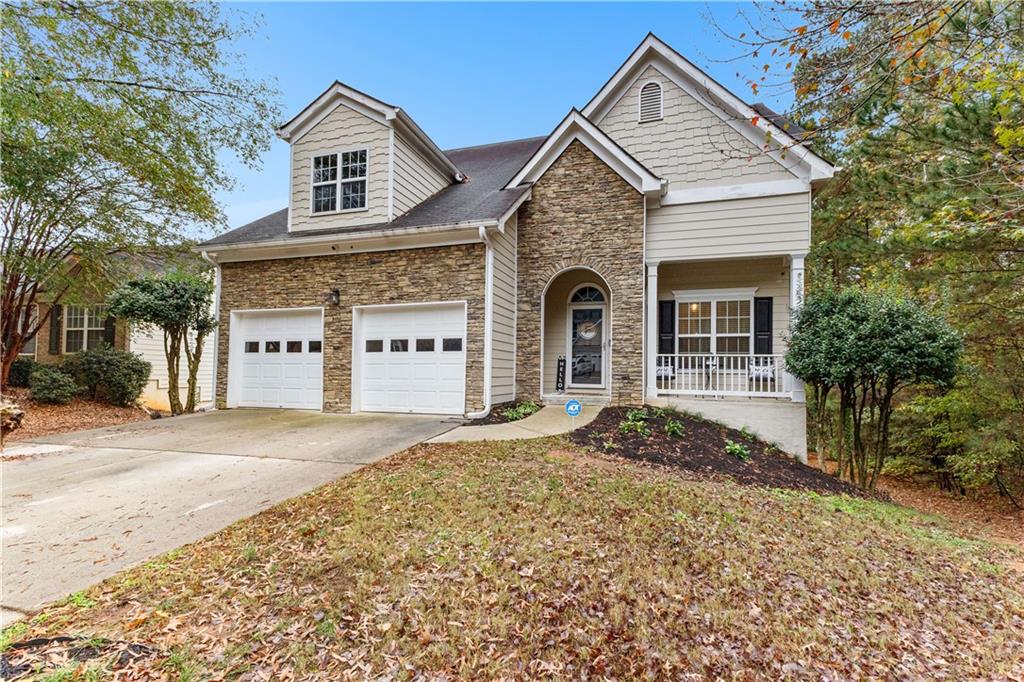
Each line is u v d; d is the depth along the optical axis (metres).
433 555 3.81
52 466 6.56
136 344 15.24
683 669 2.83
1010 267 7.49
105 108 9.10
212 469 6.35
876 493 8.16
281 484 5.68
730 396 10.09
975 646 3.34
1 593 3.33
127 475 6.10
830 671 2.93
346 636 2.92
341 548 3.90
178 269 13.01
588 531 4.38
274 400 11.43
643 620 3.22
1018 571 4.81
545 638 2.99
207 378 17.70
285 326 11.45
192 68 9.94
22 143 9.18
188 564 3.71
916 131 6.80
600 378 11.94
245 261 11.65
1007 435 8.41
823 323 8.23
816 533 5.08
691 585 3.67
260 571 3.59
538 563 3.77
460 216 10.18
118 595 3.30
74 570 3.65
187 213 11.96
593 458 7.08
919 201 7.10
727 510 5.32
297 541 4.04
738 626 3.27
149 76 9.57
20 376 13.55
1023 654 3.27
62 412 12.11
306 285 11.16
